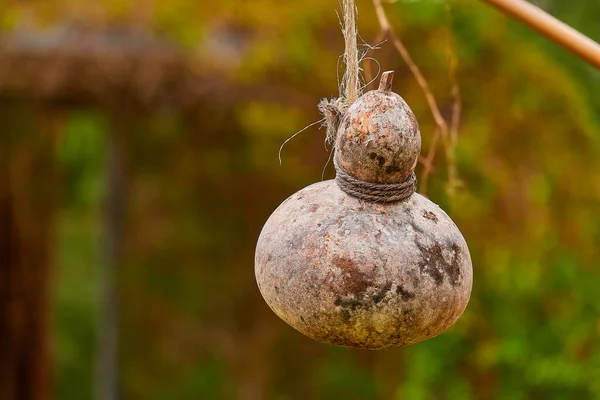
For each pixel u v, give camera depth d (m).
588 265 8.02
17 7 8.88
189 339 12.63
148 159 11.80
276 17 8.60
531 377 7.71
